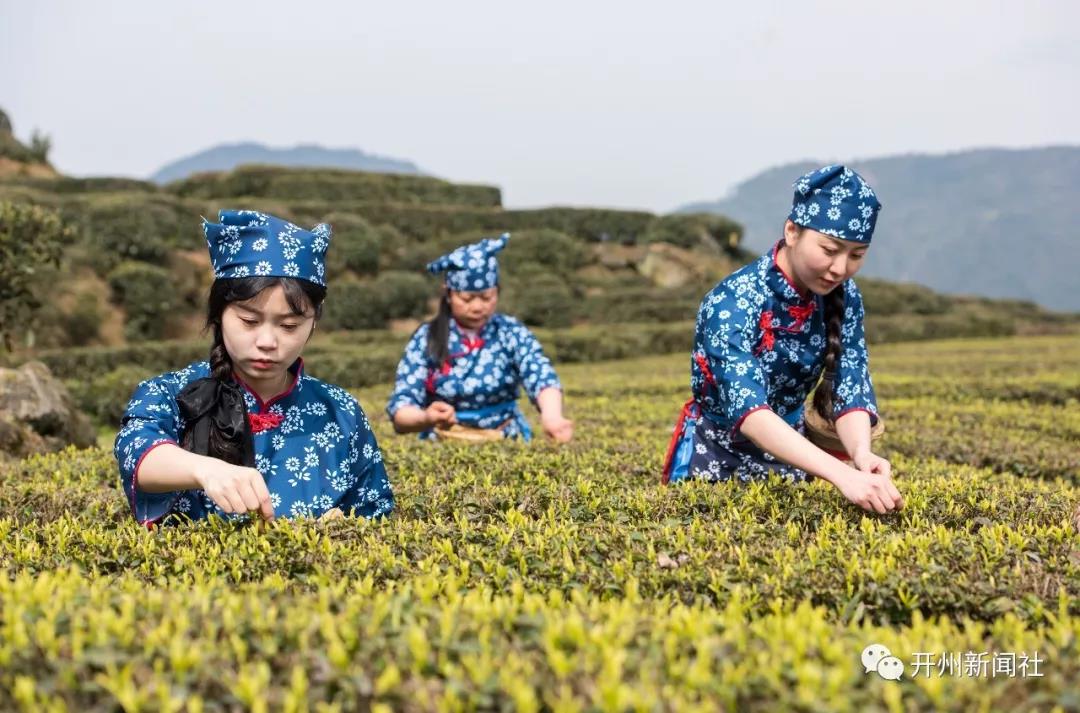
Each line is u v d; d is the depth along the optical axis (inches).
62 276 1005.8
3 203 378.9
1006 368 673.6
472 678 73.2
